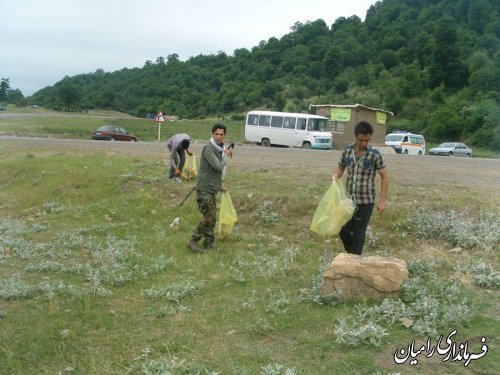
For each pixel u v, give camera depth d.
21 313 5.87
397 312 4.98
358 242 6.14
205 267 7.34
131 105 122.12
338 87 92.56
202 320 5.43
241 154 19.17
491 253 6.51
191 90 117.56
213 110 99.94
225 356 4.58
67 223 10.73
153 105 110.00
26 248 8.71
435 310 4.89
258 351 4.66
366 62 102.50
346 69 101.44
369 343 4.54
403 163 15.88
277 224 8.87
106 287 6.71
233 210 8.38
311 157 17.69
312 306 5.54
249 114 36.88
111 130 39.56
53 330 5.35
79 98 117.31
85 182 13.50
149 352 4.76
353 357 4.36
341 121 38.78
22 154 20.05
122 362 4.64
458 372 4.02
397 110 78.88
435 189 9.44
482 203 8.18
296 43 119.25
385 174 6.02
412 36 103.06
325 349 4.56
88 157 17.61
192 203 10.50
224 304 5.88
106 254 8.02
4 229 10.40
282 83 100.12
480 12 99.94
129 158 16.30
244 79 110.62
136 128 60.84
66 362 4.72
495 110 62.84
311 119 34.16
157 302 6.10
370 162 6.01
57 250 8.62
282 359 4.48
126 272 7.22
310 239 8.18
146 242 8.86
